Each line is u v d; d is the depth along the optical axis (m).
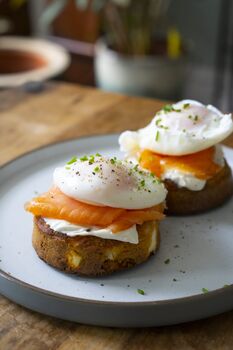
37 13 1.15
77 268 0.36
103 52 0.85
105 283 0.35
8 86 0.69
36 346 0.31
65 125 0.57
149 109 0.61
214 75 1.08
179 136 0.42
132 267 0.37
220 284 0.36
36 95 0.64
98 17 1.04
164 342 0.32
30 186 0.46
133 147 0.44
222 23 1.03
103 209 0.36
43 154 0.49
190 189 0.42
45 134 0.55
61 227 0.36
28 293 0.33
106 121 0.58
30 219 0.42
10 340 0.32
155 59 0.82
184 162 0.42
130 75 0.83
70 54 1.11
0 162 0.50
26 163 0.48
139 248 0.37
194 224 0.42
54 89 0.66
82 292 0.35
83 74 1.07
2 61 0.82
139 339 0.32
